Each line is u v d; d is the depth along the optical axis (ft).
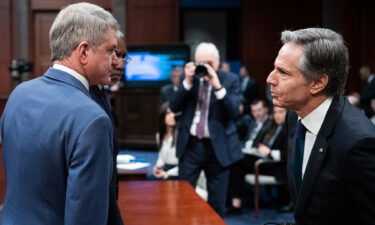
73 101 4.05
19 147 4.13
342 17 33.58
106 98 5.87
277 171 15.60
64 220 3.95
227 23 34.45
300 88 4.46
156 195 8.37
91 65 4.25
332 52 4.36
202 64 10.48
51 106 4.07
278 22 33.42
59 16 4.30
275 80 4.55
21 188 4.12
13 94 4.42
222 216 11.04
